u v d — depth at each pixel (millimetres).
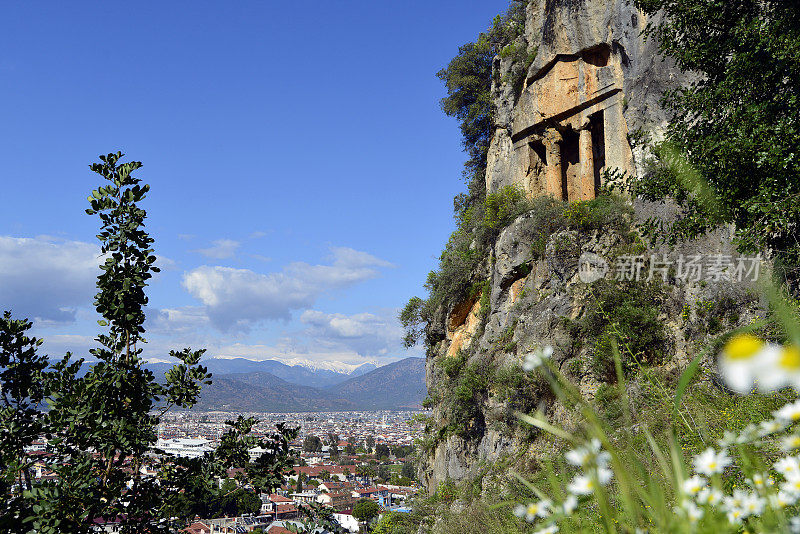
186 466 5348
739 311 12758
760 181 7602
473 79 27406
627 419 1723
